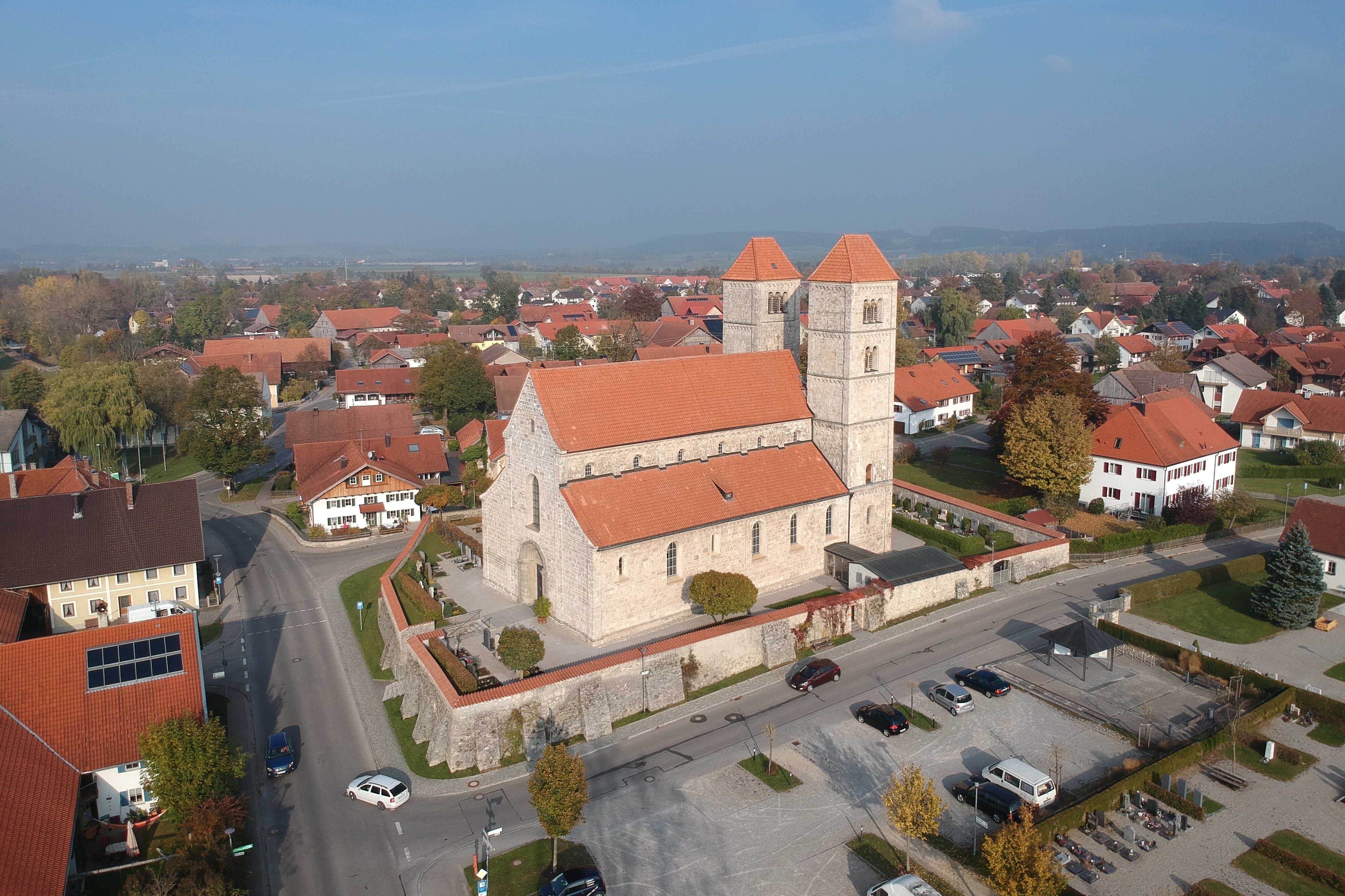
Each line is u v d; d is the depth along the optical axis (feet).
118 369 518.78
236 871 169.68
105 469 486.79
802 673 243.81
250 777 211.00
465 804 198.70
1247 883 170.40
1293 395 505.66
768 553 289.53
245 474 494.18
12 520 289.74
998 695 237.66
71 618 288.92
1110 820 189.26
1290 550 278.67
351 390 649.20
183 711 199.93
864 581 286.46
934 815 168.96
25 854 156.76
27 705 193.67
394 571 304.91
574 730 222.48
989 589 308.40
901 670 253.24
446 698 212.43
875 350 307.37
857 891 169.27
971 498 401.90
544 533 264.52
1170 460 361.92
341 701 245.65
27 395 566.36
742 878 173.17
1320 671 251.80
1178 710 231.30
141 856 183.62
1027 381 430.20
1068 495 370.73
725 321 342.85
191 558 299.99
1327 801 195.42
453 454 509.76
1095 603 292.40
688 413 284.20
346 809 197.88
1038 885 154.20
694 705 235.20
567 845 183.11
